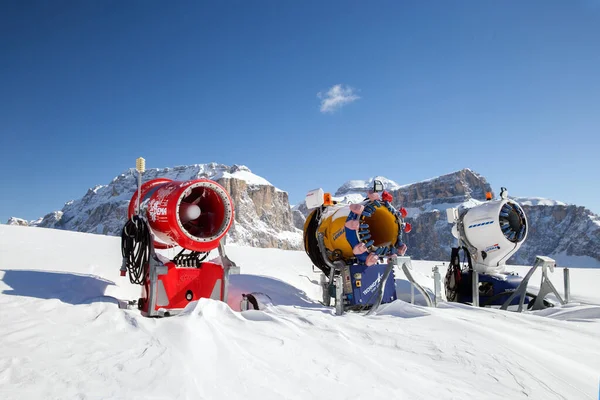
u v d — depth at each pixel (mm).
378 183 8688
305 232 10180
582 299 10695
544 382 4488
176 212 6875
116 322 5375
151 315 6656
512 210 10094
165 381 3777
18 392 3400
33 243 12203
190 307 6238
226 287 7469
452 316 6820
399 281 12312
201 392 3662
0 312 5652
